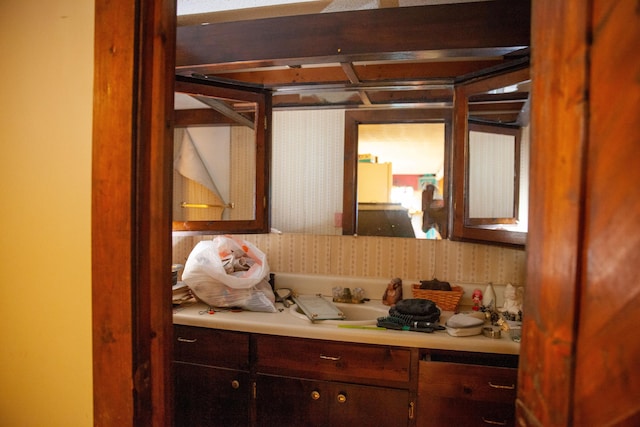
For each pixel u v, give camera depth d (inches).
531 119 18.3
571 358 15.8
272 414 57.7
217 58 58.5
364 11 53.8
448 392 51.4
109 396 25.9
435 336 52.9
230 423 59.4
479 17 51.0
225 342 59.1
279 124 80.7
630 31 13.3
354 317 69.6
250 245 72.4
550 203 16.9
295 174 80.5
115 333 25.5
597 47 14.5
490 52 52.5
